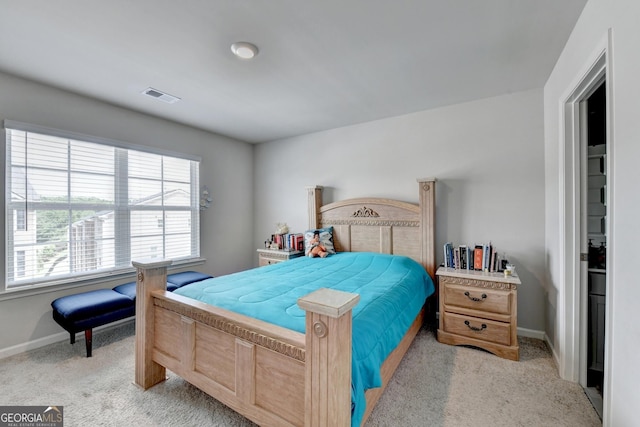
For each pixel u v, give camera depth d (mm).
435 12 1613
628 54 1145
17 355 2332
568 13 1622
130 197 3152
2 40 1855
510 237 2748
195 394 1834
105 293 2629
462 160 2969
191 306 1652
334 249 3520
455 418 1622
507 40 1884
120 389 1886
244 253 4500
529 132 2656
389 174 3406
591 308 1991
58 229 2627
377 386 1320
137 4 1526
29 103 2424
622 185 1188
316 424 1131
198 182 3842
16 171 2391
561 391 1860
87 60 2113
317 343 1114
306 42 1899
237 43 1902
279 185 4383
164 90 2637
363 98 2838
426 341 2584
